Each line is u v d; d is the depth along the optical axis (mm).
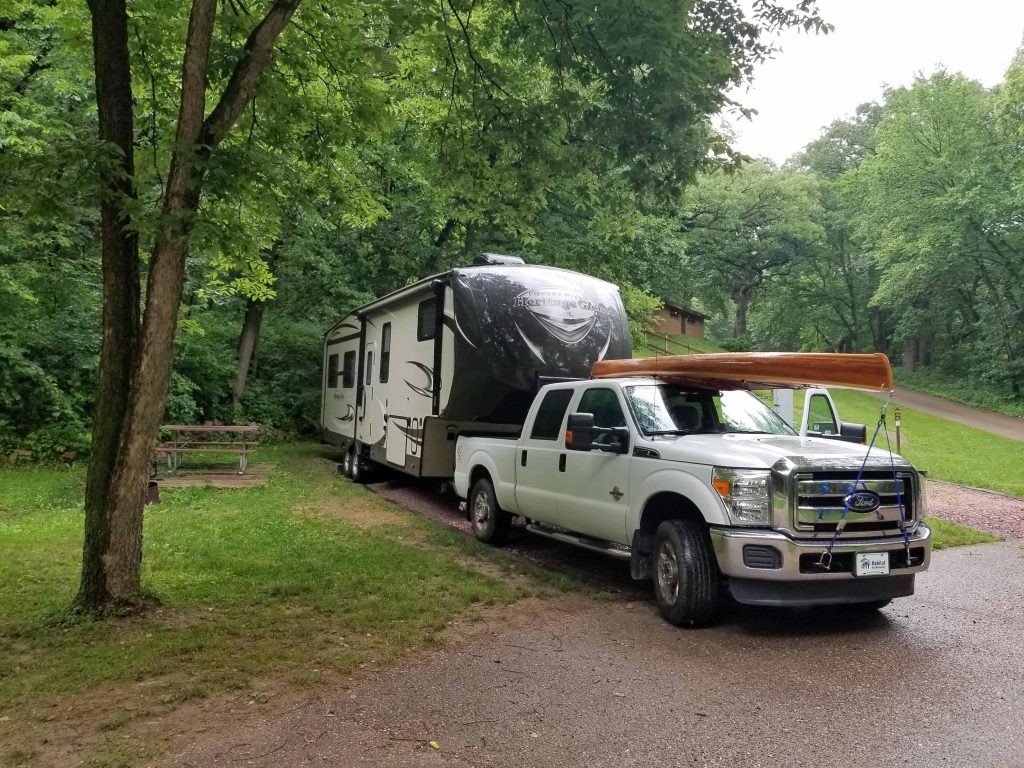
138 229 4824
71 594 5730
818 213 47500
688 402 6430
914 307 40750
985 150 30406
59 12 7391
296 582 6148
